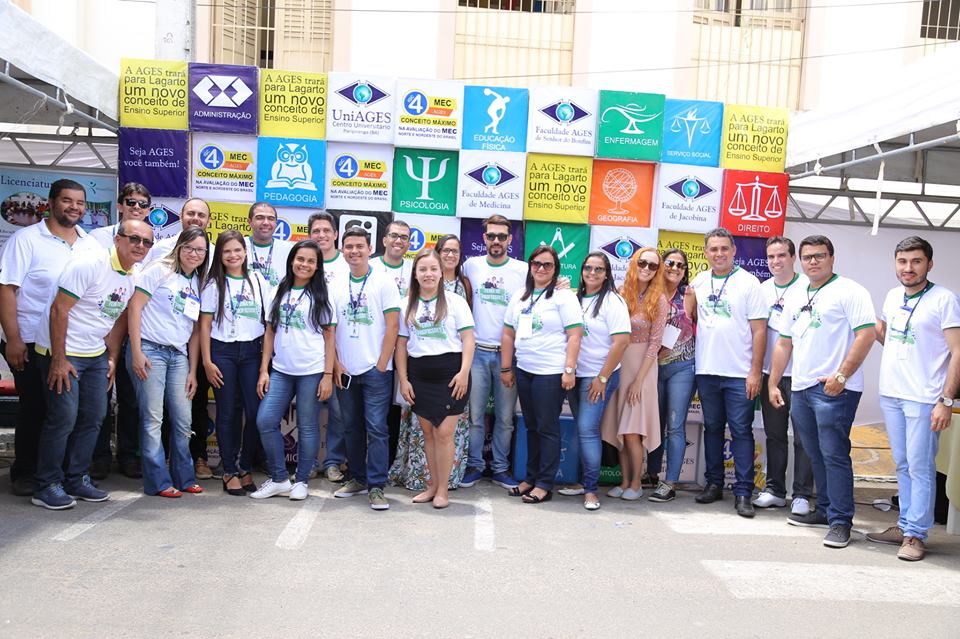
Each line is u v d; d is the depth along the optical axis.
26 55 5.45
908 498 5.14
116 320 5.36
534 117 6.98
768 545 5.16
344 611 3.72
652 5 11.51
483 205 7.03
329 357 5.67
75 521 4.95
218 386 5.69
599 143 7.02
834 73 11.77
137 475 6.22
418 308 5.66
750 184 7.16
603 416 6.24
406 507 5.68
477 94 6.97
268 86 6.92
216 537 4.75
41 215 7.45
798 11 11.85
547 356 5.87
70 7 11.47
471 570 4.39
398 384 6.20
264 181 6.95
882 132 5.95
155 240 6.91
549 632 3.59
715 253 6.11
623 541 5.09
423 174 7.03
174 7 8.55
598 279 5.95
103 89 6.53
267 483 5.77
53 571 4.05
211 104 6.86
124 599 3.73
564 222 7.09
